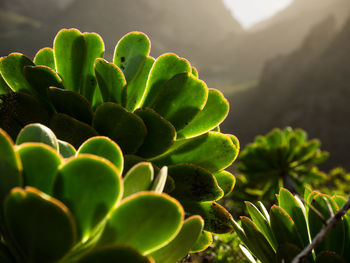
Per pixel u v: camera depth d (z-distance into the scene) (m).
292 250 0.20
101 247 0.14
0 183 0.15
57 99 0.24
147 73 0.28
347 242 0.22
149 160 0.26
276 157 0.77
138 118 0.22
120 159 0.18
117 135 0.23
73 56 0.26
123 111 0.22
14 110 0.24
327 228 0.17
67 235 0.13
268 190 0.66
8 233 0.15
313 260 0.22
